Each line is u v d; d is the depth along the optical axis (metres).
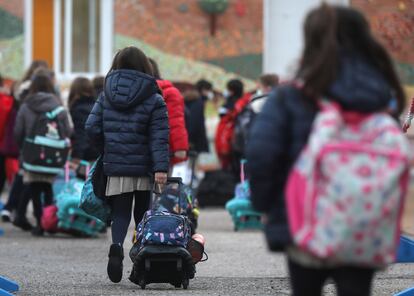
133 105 16.75
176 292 16.64
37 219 26.25
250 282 18.16
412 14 35.22
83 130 25.78
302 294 9.31
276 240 9.14
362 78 9.10
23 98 28.23
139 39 43.19
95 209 17.28
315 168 8.88
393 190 8.80
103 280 18.23
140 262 16.36
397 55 35.75
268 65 42.81
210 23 42.78
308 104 9.16
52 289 17.06
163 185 16.91
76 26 43.66
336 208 8.76
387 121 9.06
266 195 9.20
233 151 34.12
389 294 16.72
